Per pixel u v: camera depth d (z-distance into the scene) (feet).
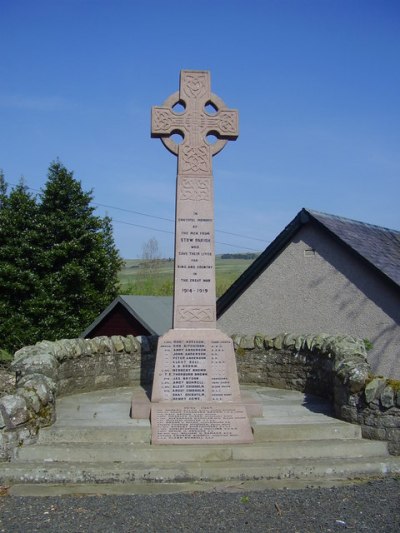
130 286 139.95
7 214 86.48
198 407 25.77
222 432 24.64
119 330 74.38
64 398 32.58
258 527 16.96
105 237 96.22
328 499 19.36
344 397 26.53
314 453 23.65
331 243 49.96
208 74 30.42
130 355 38.40
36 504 18.85
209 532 16.60
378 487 20.75
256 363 38.88
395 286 44.45
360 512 18.15
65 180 90.22
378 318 46.14
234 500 19.24
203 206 29.27
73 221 88.17
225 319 56.29
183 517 17.69
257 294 54.65
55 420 26.04
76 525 17.01
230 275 199.41
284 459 23.36
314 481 21.67
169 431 24.56
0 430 22.80
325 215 52.34
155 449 23.13
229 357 27.73
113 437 24.35
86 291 87.56
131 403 28.48
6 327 82.33
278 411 28.78
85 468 21.59
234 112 30.12
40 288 83.61
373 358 45.78
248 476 21.83
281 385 37.04
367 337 46.57
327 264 50.11
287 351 36.91
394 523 17.26
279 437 24.91
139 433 24.49
